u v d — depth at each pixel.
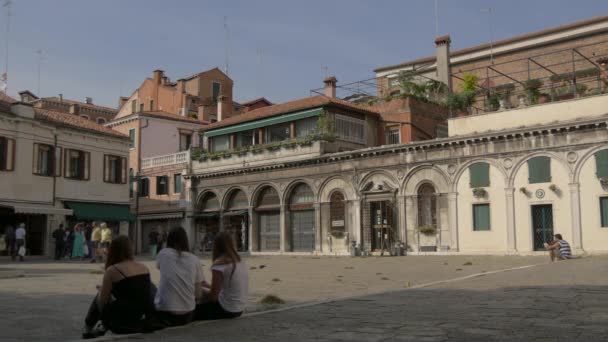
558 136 29.14
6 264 28.61
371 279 17.72
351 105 41.31
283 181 40.25
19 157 35.81
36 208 35.75
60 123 38.75
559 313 8.78
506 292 11.97
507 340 6.73
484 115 32.19
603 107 28.38
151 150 50.81
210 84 63.66
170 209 47.38
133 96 66.50
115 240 7.80
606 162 27.67
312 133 39.56
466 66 50.50
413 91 42.38
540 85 36.66
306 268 24.00
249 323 8.29
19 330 8.88
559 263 21.05
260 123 42.41
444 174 32.88
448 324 7.96
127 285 7.57
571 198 28.52
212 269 8.56
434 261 27.05
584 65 43.78
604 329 7.36
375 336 7.17
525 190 29.95
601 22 43.97
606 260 21.38
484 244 31.09
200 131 46.66
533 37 47.06
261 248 41.72
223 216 43.75
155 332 7.61
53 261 32.12
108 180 41.97
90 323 7.77
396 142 41.28
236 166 43.09
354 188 36.50
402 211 34.41
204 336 7.28
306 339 7.04
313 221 38.88
